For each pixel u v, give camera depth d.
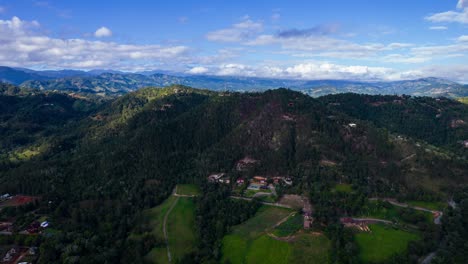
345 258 130.88
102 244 153.12
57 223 165.00
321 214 166.38
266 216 173.88
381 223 164.62
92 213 175.38
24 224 160.62
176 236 164.38
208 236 160.75
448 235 151.75
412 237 152.88
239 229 165.00
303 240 148.50
